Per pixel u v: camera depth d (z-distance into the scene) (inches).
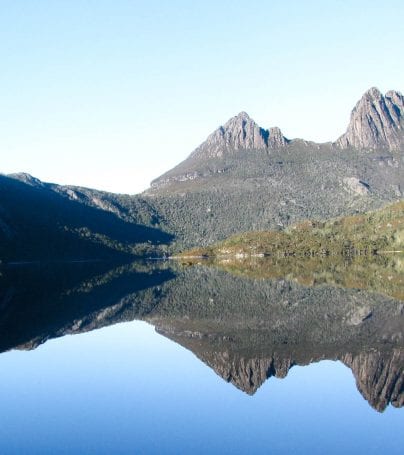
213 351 1788.9
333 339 1894.7
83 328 2321.6
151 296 3599.9
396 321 2234.3
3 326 2354.8
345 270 6294.3
